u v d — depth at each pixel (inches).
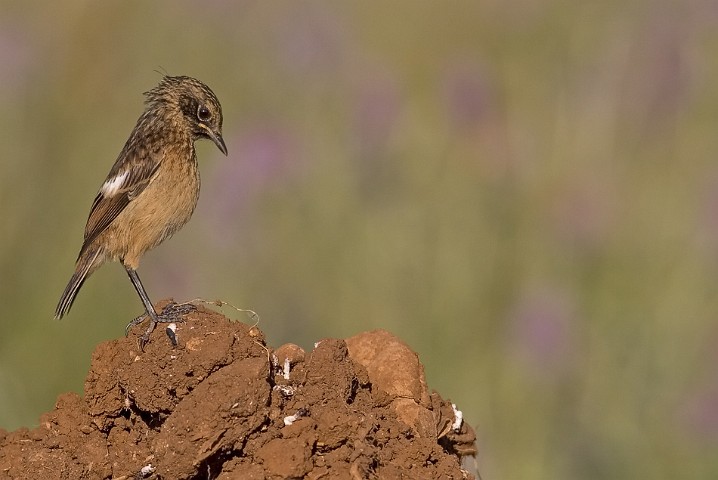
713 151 634.8
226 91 705.0
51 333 593.3
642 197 614.9
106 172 652.7
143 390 311.0
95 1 701.9
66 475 315.9
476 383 562.9
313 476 292.5
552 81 666.8
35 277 608.4
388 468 299.9
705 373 560.1
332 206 615.5
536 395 554.6
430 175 617.9
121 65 705.0
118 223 450.3
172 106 462.0
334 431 296.7
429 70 745.6
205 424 293.1
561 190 610.2
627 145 633.0
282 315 585.9
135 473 314.3
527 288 583.8
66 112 665.0
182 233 621.0
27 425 507.2
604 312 581.9
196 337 312.5
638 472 535.2
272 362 313.9
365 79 640.4
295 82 673.6
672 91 630.5
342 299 595.5
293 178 613.0
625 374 565.0
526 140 632.4
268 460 292.2
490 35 716.7
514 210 607.8
